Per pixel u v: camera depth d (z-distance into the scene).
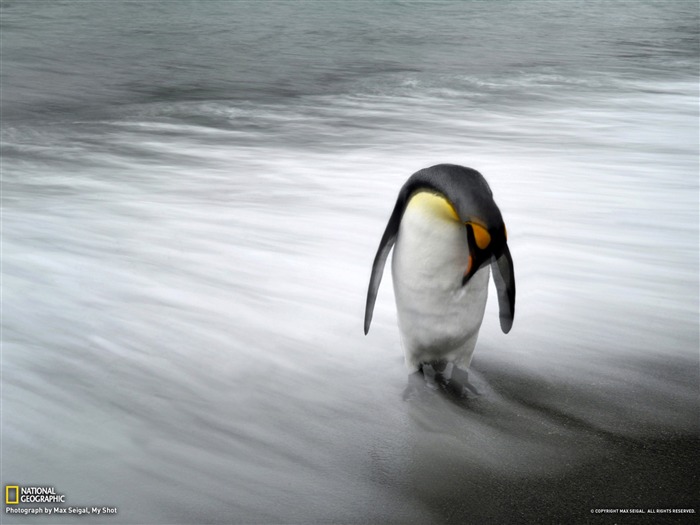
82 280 5.21
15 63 16.48
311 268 5.52
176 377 3.90
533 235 6.36
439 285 3.49
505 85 15.23
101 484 3.04
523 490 3.03
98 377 3.87
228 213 7.00
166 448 3.29
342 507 2.94
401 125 11.70
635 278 5.40
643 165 9.11
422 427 3.49
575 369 4.04
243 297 4.95
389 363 4.10
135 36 21.56
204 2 32.12
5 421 3.44
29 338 4.28
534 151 9.93
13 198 7.50
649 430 3.45
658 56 19.33
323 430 3.46
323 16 28.33
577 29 25.64
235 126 11.51
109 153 9.69
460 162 9.28
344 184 8.18
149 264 5.57
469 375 3.97
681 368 4.06
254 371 3.98
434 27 25.67
